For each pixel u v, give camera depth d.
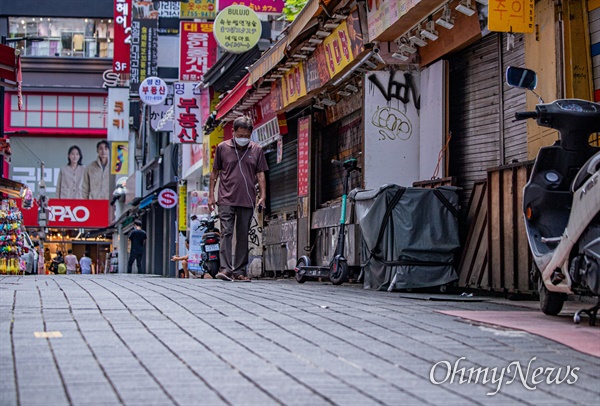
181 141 27.36
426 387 4.35
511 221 9.62
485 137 11.57
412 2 11.22
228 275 12.83
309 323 6.48
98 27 64.69
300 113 17.72
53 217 61.25
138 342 5.52
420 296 9.50
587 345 5.50
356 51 13.14
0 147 24.12
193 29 27.47
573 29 9.52
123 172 50.28
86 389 4.15
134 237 31.45
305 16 14.25
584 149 7.25
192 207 26.62
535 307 8.30
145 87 29.97
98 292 9.25
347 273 12.92
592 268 6.28
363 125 12.91
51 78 63.31
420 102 13.01
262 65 17.64
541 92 9.86
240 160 12.87
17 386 4.20
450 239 10.77
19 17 63.91
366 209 11.35
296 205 18.55
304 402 3.94
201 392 4.11
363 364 4.88
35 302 7.92
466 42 11.68
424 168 12.80
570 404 4.09
